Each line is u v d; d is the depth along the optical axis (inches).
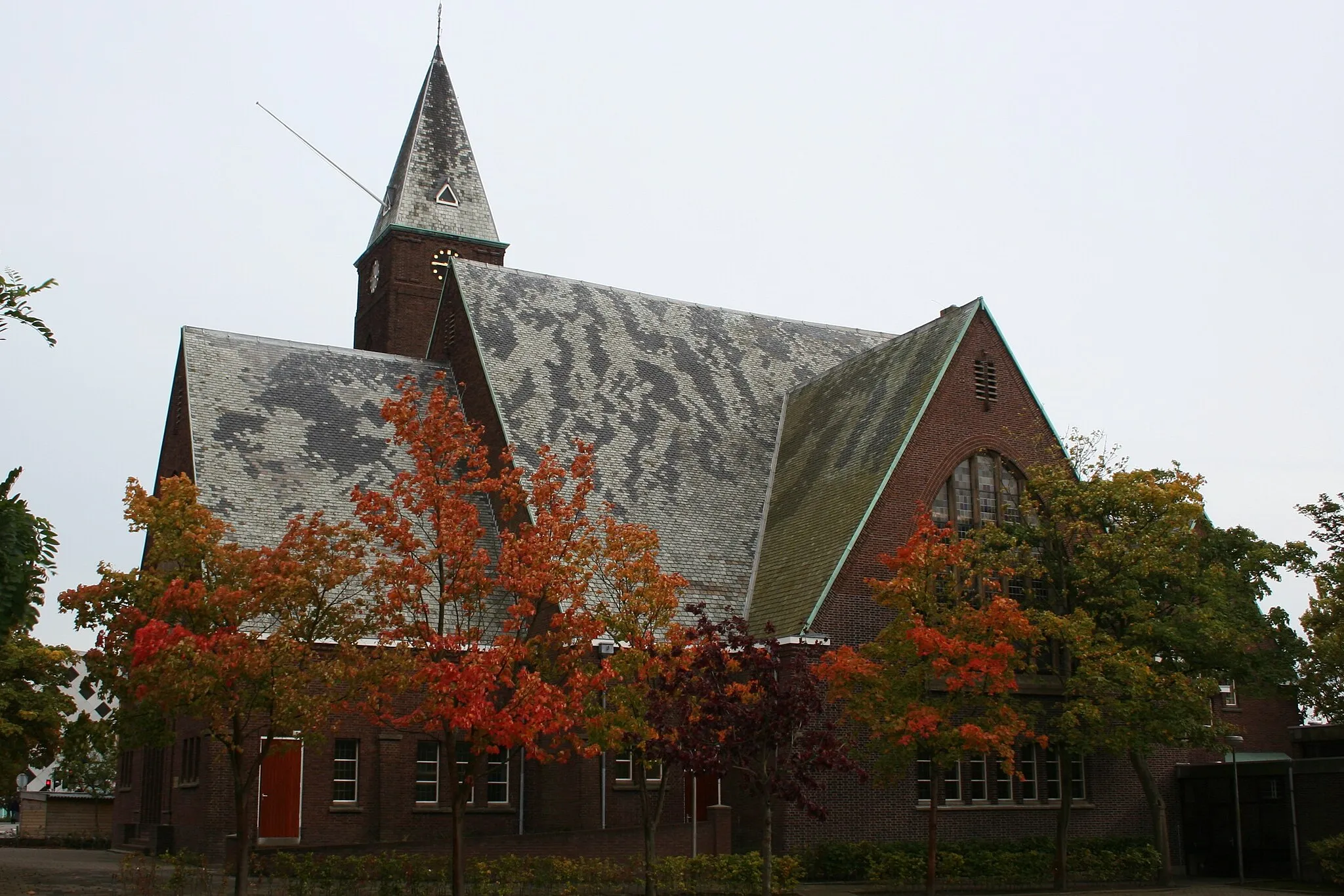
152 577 1190.9
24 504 866.1
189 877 1215.6
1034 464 1716.3
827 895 1341.0
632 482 1797.5
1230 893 1437.0
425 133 2748.5
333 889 1164.5
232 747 1125.7
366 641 1509.6
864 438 1748.3
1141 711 1395.2
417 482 1114.7
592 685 1085.8
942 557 1272.1
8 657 1332.4
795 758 1099.3
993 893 1423.5
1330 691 1545.3
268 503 1646.2
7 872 1414.9
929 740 1204.5
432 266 2662.4
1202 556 1546.5
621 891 1239.5
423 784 1588.3
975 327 1740.9
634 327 2066.9
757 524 1830.7
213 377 1784.0
